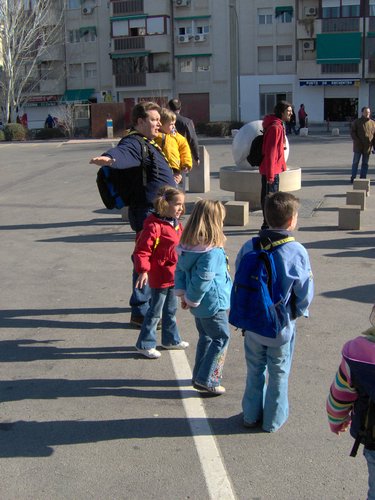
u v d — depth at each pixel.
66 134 42.66
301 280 3.56
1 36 44.44
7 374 4.88
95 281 7.42
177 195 4.86
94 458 3.68
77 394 4.52
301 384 4.57
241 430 3.96
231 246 8.95
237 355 5.14
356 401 2.50
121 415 4.20
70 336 5.66
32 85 55.91
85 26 56.81
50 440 3.89
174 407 4.30
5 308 6.49
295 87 51.91
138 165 5.30
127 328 5.84
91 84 57.91
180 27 53.66
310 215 11.09
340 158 21.36
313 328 5.70
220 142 33.06
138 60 54.66
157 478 3.46
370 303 6.37
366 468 3.51
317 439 3.83
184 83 54.47
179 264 4.20
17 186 16.59
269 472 3.49
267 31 51.59
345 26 49.19
